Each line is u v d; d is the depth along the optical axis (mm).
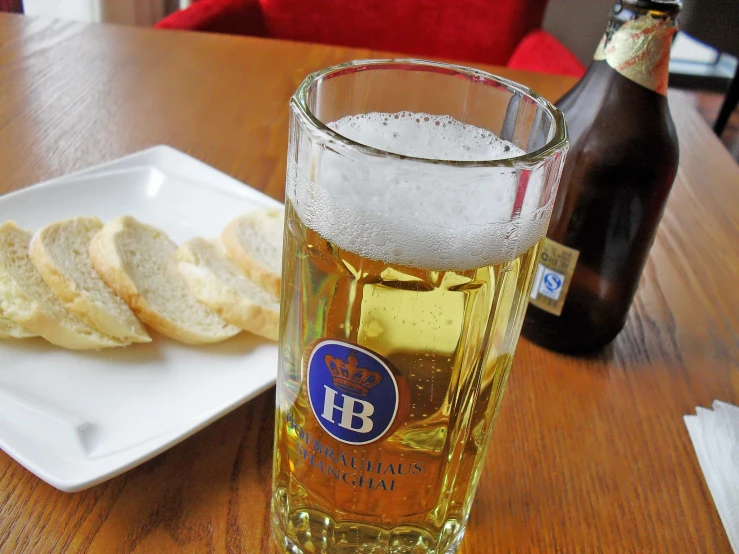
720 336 793
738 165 1182
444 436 433
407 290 377
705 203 1061
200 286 708
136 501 525
